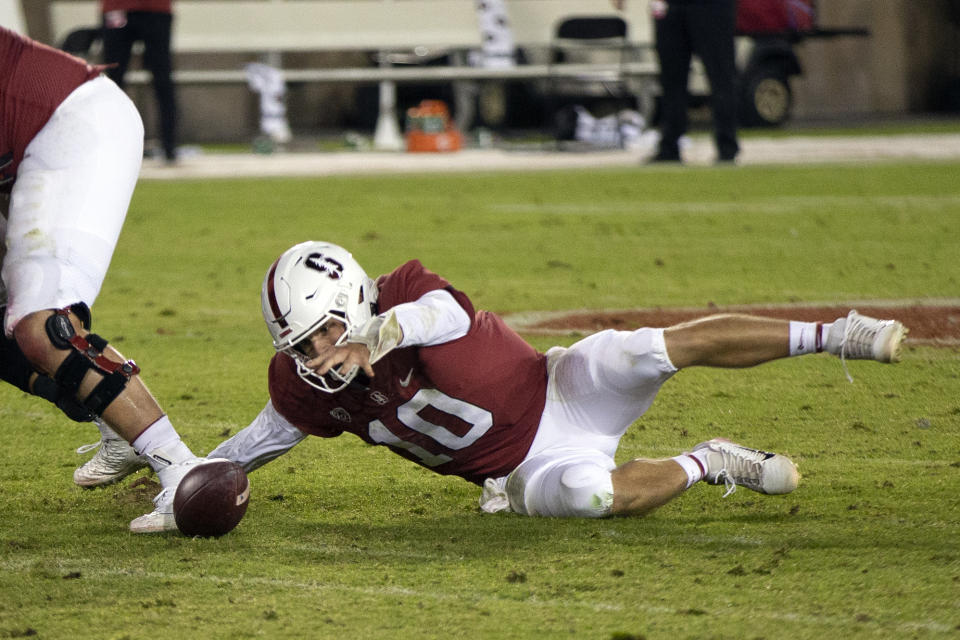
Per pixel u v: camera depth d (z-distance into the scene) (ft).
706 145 212.23
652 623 33.96
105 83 45.50
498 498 44.73
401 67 238.68
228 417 59.82
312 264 40.27
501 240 115.44
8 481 50.31
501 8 212.84
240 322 83.71
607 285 93.35
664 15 169.27
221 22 218.59
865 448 52.54
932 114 297.74
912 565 37.96
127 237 121.80
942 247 106.52
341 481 49.65
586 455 42.96
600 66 214.69
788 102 237.86
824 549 39.65
